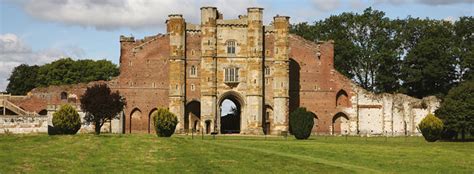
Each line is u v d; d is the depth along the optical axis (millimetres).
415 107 132625
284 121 126312
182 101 126125
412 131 132250
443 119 107812
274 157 65062
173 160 61844
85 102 103000
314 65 131500
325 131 130875
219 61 127188
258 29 126875
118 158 61531
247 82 127062
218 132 126188
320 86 131375
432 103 132500
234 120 138250
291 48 131250
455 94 108875
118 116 121188
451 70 145500
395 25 154125
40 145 65375
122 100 108125
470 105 106688
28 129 99312
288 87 127625
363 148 79250
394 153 74875
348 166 64688
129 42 128250
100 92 103562
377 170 64688
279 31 127312
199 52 127688
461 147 84250
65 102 128750
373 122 131875
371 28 154250
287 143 84875
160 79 128125
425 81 145500
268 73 128125
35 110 128625
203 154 64812
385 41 152625
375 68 152500
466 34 150875
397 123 132375
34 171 55500
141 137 71500
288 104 127438
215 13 127250
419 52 143750
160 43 128625
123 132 126312
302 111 102750
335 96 131250
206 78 126250
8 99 128125
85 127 114438
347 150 77000
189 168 59250
